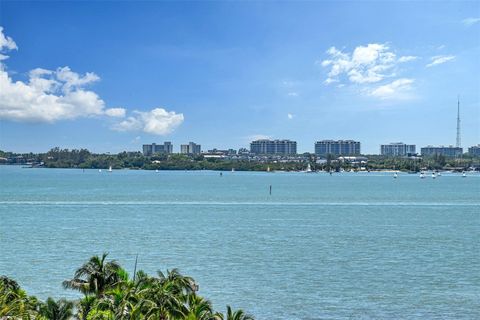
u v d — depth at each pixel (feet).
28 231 458.09
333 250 381.81
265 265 332.19
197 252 372.17
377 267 328.08
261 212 619.26
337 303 253.65
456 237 439.22
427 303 253.85
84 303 160.66
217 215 588.09
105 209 635.25
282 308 245.65
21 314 157.07
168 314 153.28
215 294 267.59
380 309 244.83
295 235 448.24
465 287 281.95
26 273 304.91
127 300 154.40
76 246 390.42
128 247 389.19
